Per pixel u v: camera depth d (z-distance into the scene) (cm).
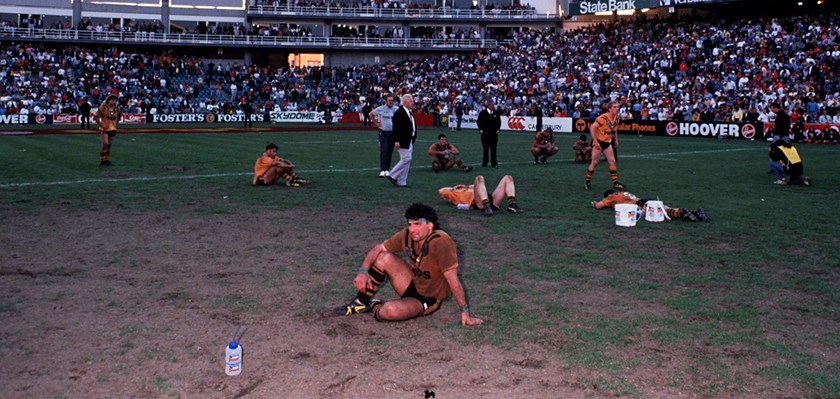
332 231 966
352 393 428
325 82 6700
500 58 6275
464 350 502
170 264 759
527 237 936
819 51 4369
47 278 692
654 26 5634
